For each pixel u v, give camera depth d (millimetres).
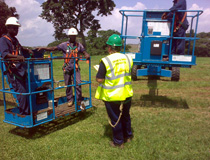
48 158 3297
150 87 8258
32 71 4059
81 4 39688
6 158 3299
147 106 5961
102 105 6086
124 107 3602
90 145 3684
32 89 4074
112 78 3340
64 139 3893
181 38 5035
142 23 5578
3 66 4137
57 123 4777
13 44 3943
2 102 6262
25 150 3529
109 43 3494
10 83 4293
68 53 4785
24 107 4008
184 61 5027
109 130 4254
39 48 4672
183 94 7297
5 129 4375
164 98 6707
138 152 3416
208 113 5355
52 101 4168
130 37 5402
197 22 4898
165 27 5426
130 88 3562
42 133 4219
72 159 3279
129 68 3502
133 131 4203
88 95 7168
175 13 5203
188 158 3213
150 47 5426
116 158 3297
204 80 9922
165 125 4469
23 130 4359
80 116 5230
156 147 3549
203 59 26375
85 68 14219
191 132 4145
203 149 3469
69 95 5031
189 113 5270
